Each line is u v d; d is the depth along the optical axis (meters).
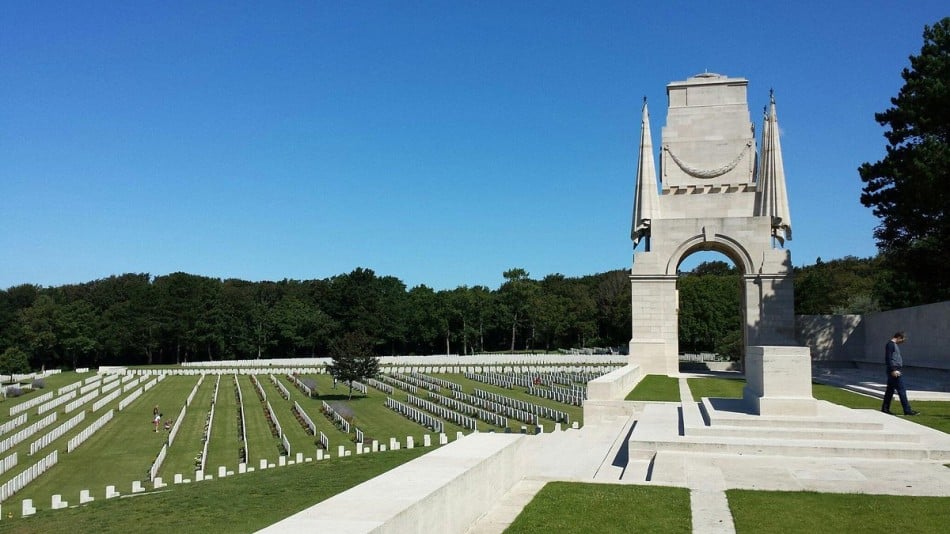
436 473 11.37
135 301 140.50
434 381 83.12
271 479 29.72
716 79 52.38
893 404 28.64
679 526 12.02
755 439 19.59
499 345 171.38
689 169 52.16
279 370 105.75
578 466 20.91
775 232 51.28
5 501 32.59
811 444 18.69
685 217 51.75
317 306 152.12
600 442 25.70
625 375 37.06
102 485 36.03
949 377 40.72
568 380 80.06
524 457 16.25
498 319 158.00
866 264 135.12
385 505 8.96
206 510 24.23
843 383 39.97
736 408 23.27
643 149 52.09
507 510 13.02
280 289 176.00
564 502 13.63
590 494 14.33
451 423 53.53
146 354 147.00
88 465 41.09
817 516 12.62
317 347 149.50
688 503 13.59
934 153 41.41
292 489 27.00
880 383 39.22
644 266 51.16
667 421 24.23
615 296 151.38
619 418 31.78
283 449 44.69
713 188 51.91
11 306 154.12
